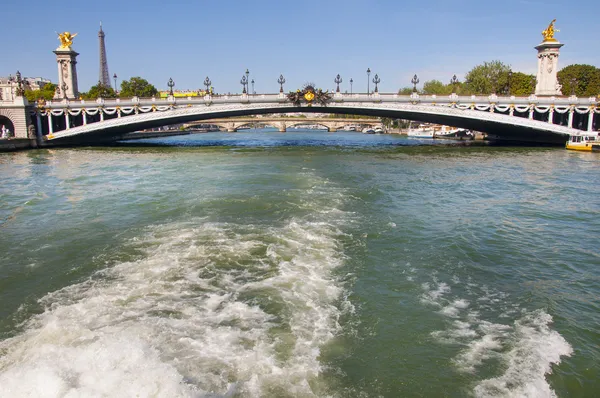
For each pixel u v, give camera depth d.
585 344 10.55
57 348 9.05
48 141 79.44
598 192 32.12
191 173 39.66
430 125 166.50
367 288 13.27
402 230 19.97
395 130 189.88
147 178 36.69
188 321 10.57
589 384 8.95
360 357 9.56
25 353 9.16
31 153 66.94
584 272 15.77
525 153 66.75
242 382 8.27
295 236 18.00
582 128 87.06
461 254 17.12
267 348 9.48
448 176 39.69
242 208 23.39
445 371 9.21
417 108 75.38
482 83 123.88
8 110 75.44
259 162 50.25
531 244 18.95
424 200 27.78
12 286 13.48
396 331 10.79
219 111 77.50
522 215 24.42
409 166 47.72
